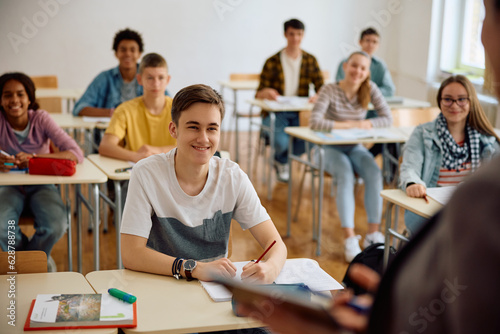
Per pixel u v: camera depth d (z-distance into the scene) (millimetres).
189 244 1689
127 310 1306
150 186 1625
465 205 481
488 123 2555
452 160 2564
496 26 467
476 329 467
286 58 4570
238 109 6590
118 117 2791
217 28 6297
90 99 3719
